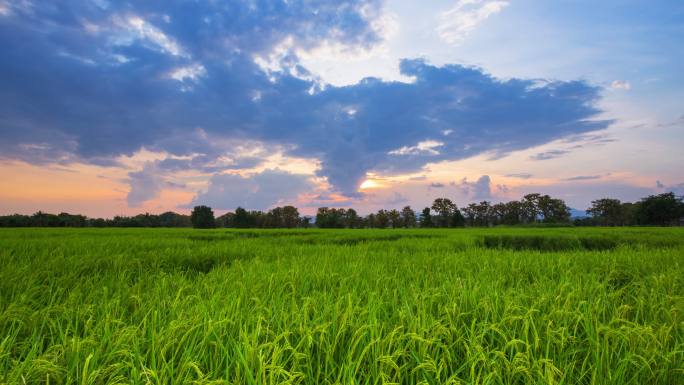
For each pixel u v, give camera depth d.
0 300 3.79
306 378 2.43
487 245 17.30
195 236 18.47
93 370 2.24
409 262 7.04
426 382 2.19
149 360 2.54
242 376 2.37
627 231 22.53
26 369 2.29
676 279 5.07
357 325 2.85
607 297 4.21
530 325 3.07
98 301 3.95
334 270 5.89
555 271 6.20
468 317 3.45
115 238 13.65
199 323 2.83
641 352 2.70
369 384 2.46
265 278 4.91
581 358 2.89
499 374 2.42
